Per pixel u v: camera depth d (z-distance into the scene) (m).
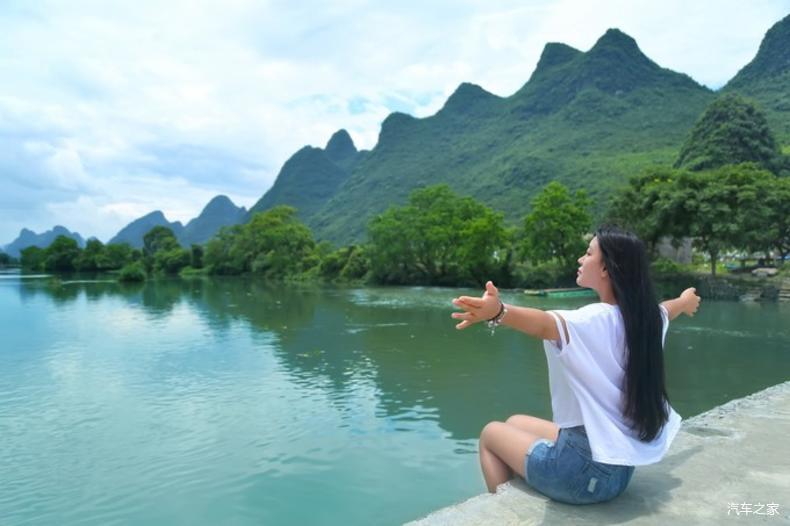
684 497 3.04
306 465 8.41
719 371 14.52
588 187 98.00
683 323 23.30
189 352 17.95
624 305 2.60
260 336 21.22
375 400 12.07
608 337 2.55
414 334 21.45
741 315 25.89
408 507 7.02
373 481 7.82
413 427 10.20
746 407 5.19
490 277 48.47
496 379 13.97
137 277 64.50
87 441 9.61
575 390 2.55
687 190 35.47
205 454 8.93
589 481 2.66
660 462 3.64
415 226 52.75
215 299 38.97
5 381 14.08
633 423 2.54
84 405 11.84
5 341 20.34
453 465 8.37
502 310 2.42
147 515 6.91
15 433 10.05
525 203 107.50
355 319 26.39
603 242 2.70
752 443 4.04
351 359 16.66
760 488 3.19
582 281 2.82
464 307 2.39
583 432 2.63
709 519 2.78
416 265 55.03
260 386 13.38
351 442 9.41
